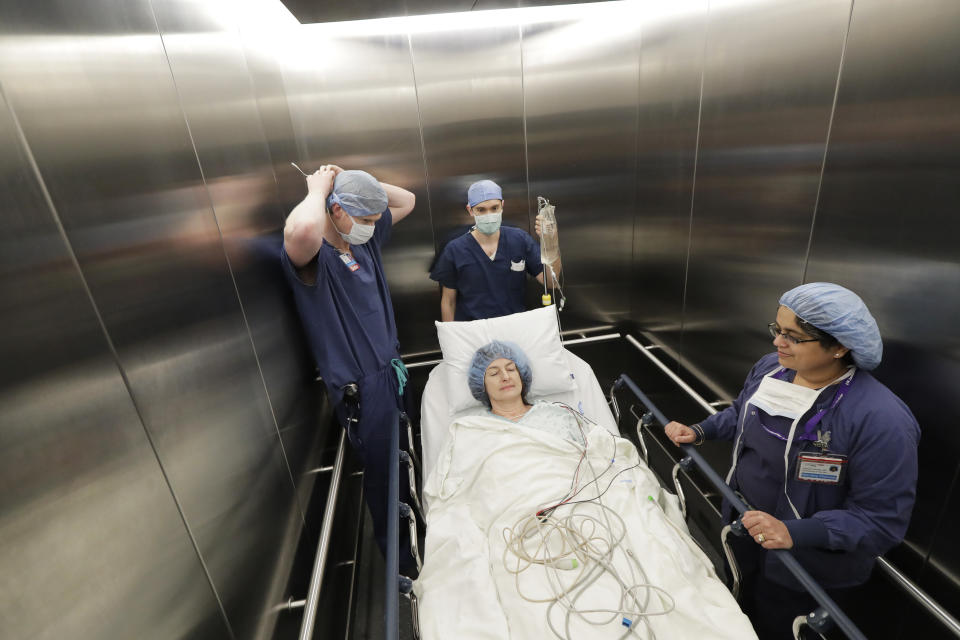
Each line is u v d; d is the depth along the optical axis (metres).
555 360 2.36
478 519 1.62
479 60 2.64
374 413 2.10
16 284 0.57
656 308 2.92
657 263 2.84
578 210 3.01
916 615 1.41
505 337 2.38
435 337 3.17
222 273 1.29
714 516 2.36
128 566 0.74
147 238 0.91
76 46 0.76
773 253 1.88
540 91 2.74
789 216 1.76
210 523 1.04
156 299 0.91
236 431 1.24
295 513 1.69
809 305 1.19
